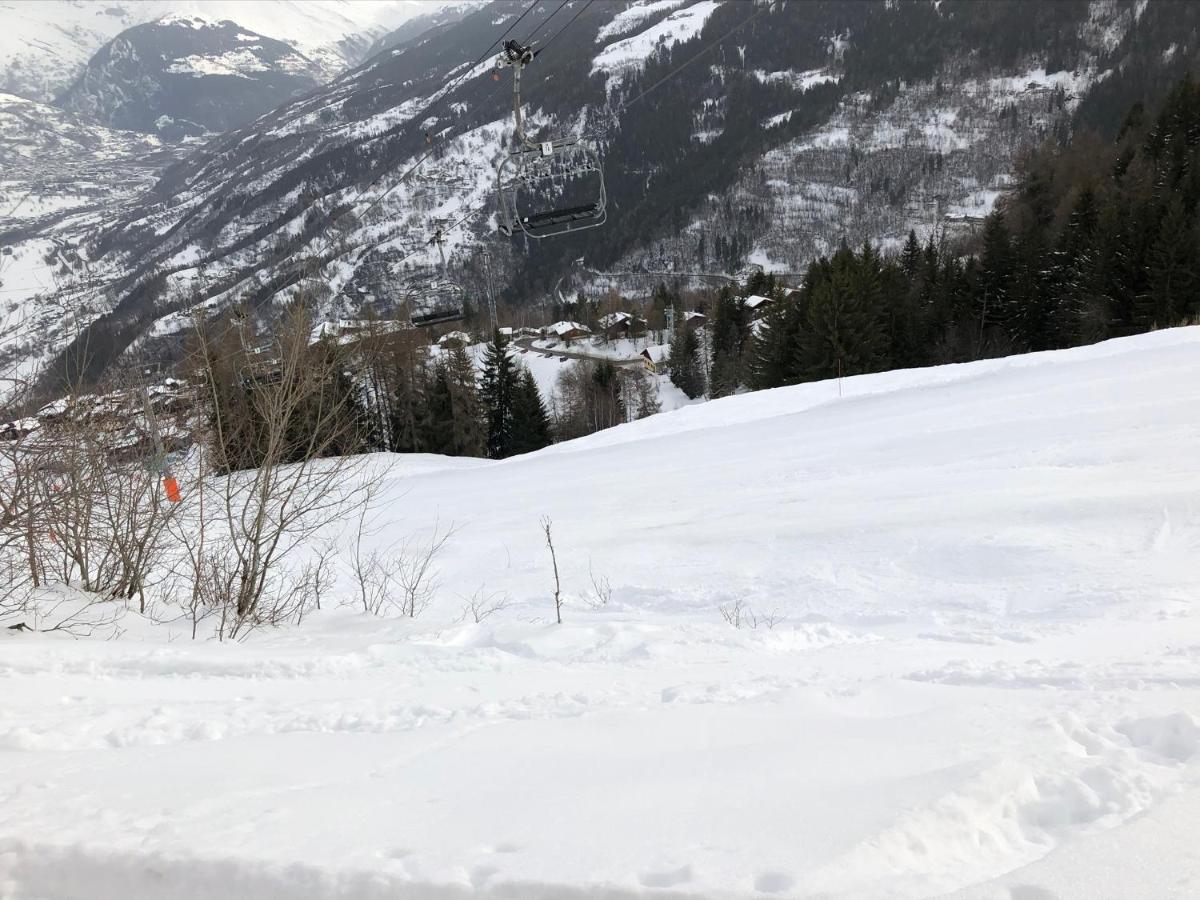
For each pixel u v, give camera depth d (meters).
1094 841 1.69
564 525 11.77
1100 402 14.02
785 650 4.97
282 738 3.04
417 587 8.61
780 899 1.50
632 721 3.03
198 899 1.78
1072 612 5.28
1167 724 2.38
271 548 6.86
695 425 24.30
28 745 3.03
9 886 1.90
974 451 12.08
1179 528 6.69
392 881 1.68
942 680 3.62
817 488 11.52
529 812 2.04
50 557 6.74
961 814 1.84
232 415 6.96
